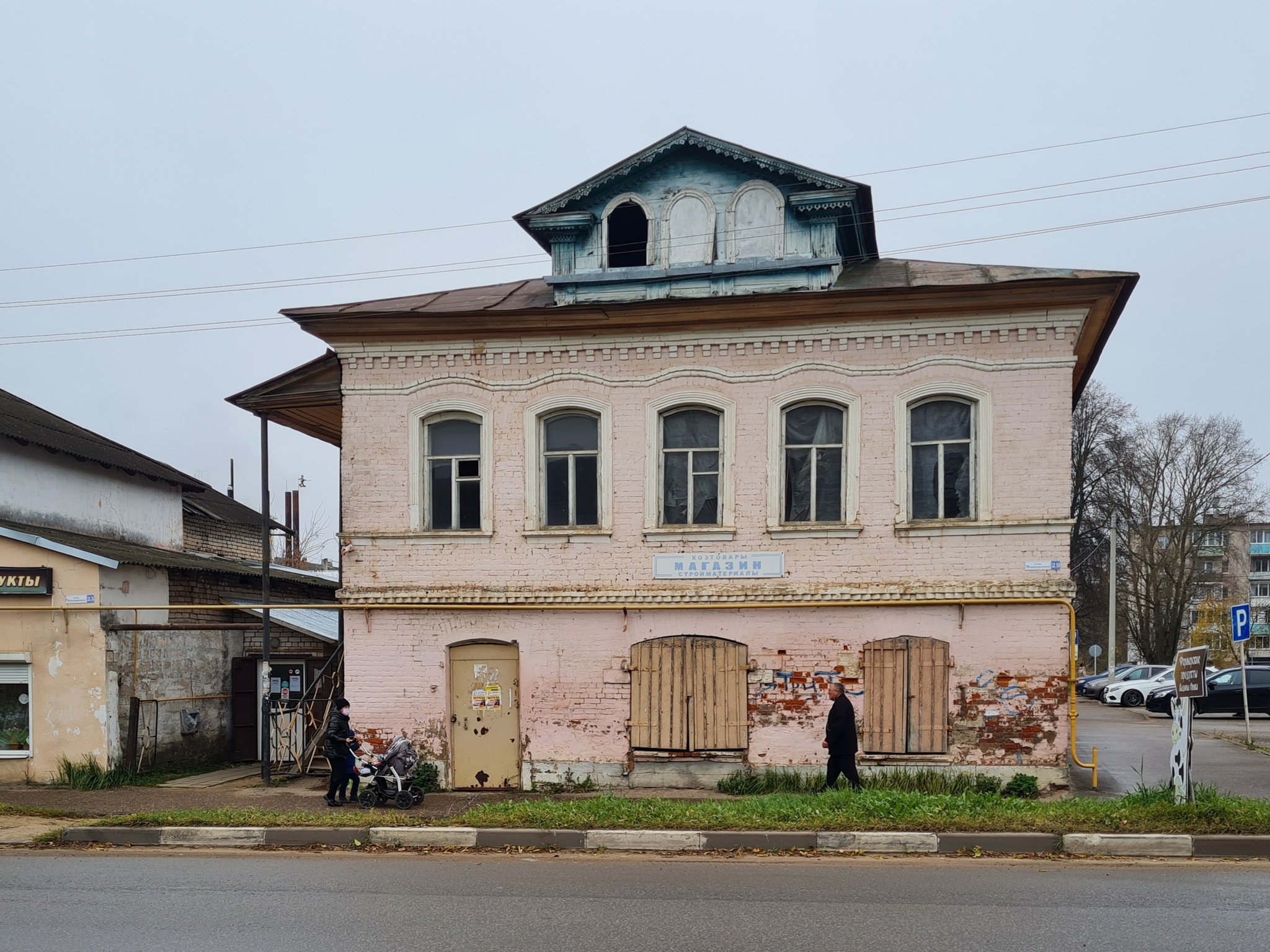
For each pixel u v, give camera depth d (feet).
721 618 46.73
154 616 56.70
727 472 47.03
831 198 49.06
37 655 52.24
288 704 57.31
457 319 48.24
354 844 35.22
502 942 22.54
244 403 51.57
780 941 22.47
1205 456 151.33
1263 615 248.11
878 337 46.03
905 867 30.58
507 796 45.37
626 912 25.03
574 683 47.52
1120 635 173.06
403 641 48.78
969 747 44.45
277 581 72.54
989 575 44.73
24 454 64.54
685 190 51.13
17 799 46.44
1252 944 22.09
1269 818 33.22
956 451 45.96
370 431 49.65
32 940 23.06
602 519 47.96
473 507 49.44
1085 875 29.25
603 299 51.16
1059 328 44.57
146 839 36.19
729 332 47.19
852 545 45.88
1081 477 144.15
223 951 22.06
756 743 46.14
